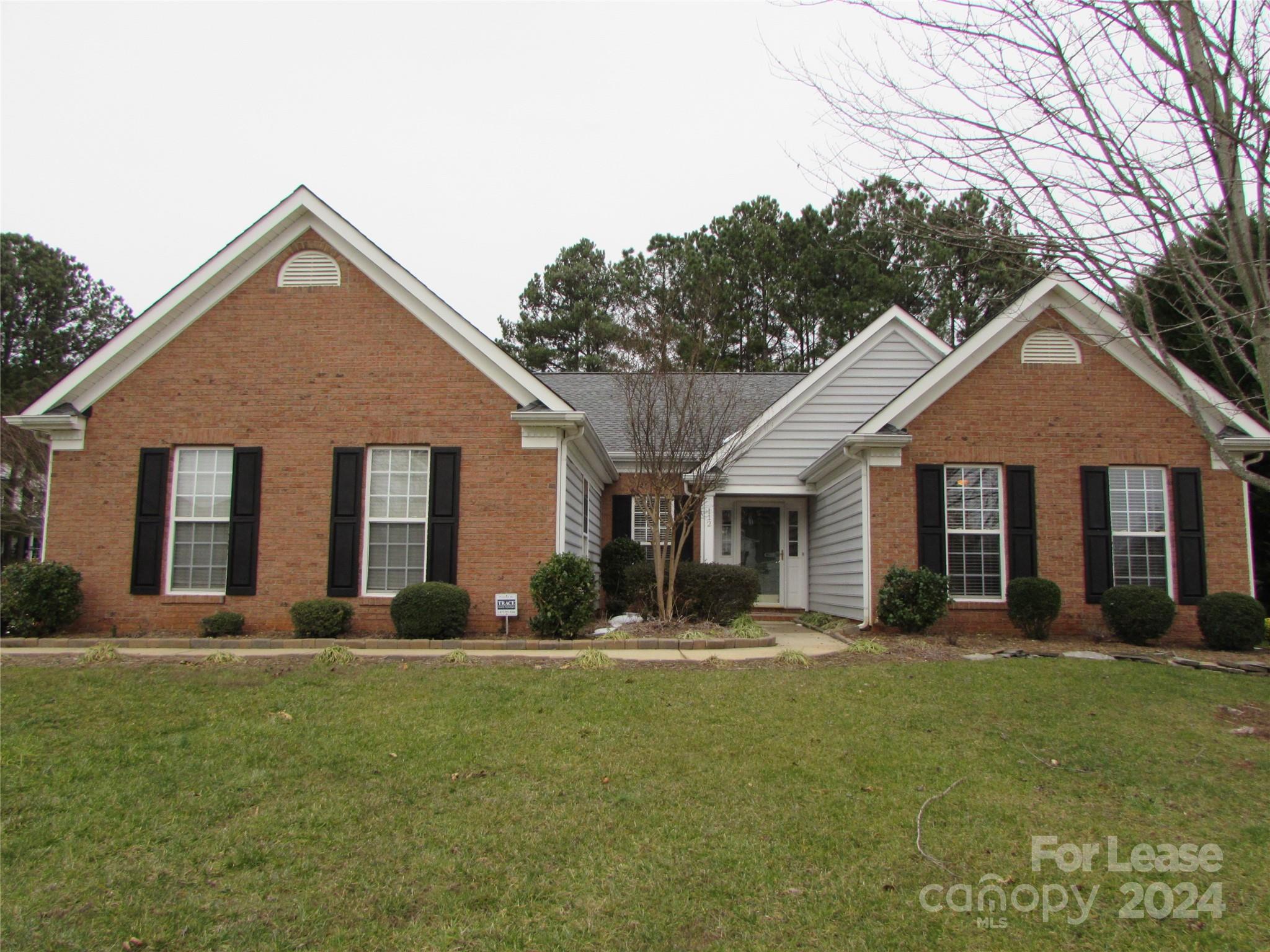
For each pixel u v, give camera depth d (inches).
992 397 537.3
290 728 280.5
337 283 522.9
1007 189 283.6
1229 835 208.1
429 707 306.0
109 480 514.6
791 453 677.3
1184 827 212.2
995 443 534.9
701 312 748.6
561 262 1808.6
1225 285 316.2
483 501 506.0
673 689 334.0
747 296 1382.9
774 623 649.6
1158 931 165.3
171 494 514.0
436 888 178.5
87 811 216.4
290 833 204.2
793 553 725.3
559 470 506.6
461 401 513.0
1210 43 260.4
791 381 829.8
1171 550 523.8
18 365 1733.5
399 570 507.5
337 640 458.0
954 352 535.5
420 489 513.0
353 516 505.7
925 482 533.6
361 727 282.2
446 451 509.0
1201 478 528.1
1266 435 522.0
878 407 676.7
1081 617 520.7
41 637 482.3
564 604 469.1
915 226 305.3
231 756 254.8
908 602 503.2
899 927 164.9
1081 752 265.6
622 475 715.4
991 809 220.4
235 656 409.1
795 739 273.0
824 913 169.3
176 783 234.1
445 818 212.7
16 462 916.6
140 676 352.5
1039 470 532.4
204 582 511.5
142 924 165.2
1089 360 538.0
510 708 304.0
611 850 195.6
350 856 192.9
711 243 1451.8
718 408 653.3
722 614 552.7
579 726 284.4
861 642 440.5
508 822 209.8
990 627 523.2
